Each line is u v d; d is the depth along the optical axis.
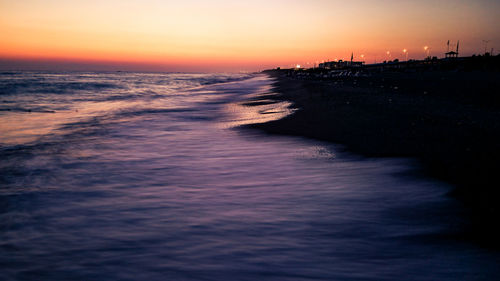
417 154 6.75
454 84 28.06
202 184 5.49
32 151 8.02
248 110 17.55
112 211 4.33
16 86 38.34
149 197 4.87
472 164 5.92
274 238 3.54
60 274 2.90
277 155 7.37
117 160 7.18
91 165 6.74
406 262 3.04
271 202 4.61
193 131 11.08
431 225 3.79
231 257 3.15
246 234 3.64
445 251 3.21
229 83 68.62
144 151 8.08
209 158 7.30
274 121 12.25
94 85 47.84
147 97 29.36
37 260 3.14
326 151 7.46
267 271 2.91
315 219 4.01
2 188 5.28
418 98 17.59
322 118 11.95
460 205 4.29
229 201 4.67
